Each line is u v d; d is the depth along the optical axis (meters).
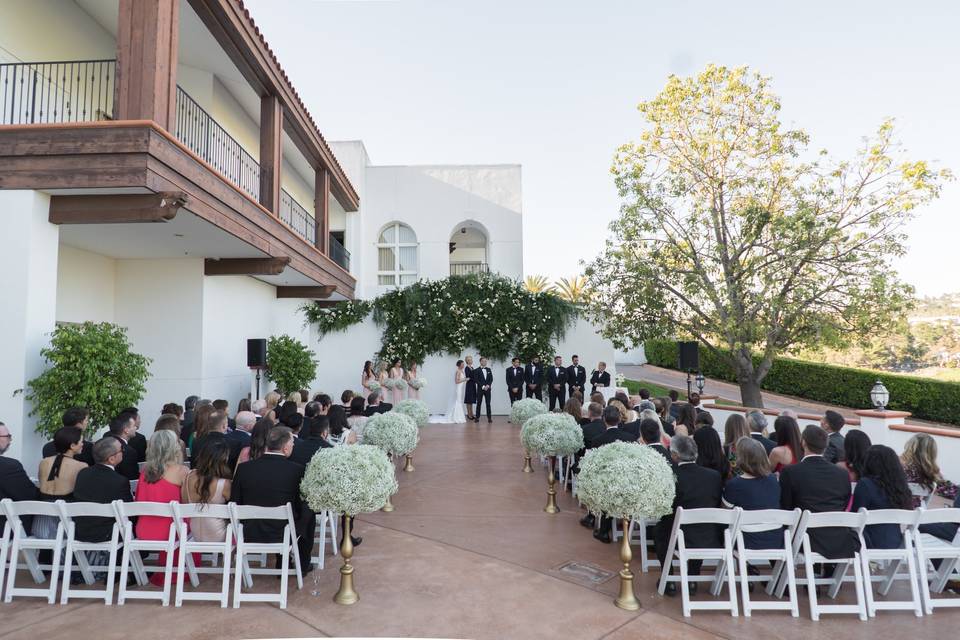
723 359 14.00
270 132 9.65
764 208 13.08
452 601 3.81
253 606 3.74
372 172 17.31
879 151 12.12
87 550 3.94
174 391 9.39
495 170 17.31
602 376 13.79
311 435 5.00
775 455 5.00
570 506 6.32
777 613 3.71
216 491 4.05
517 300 15.71
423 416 8.36
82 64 8.31
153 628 3.41
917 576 4.01
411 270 17.23
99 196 6.14
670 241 14.02
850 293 12.01
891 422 7.95
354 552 4.80
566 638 3.30
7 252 5.88
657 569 4.48
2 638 3.26
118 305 9.49
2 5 6.87
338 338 15.81
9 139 5.73
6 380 5.79
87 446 4.95
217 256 9.39
